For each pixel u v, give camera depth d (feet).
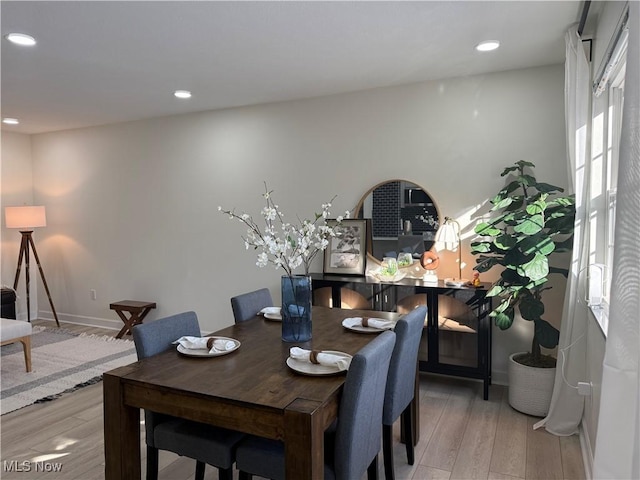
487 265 10.58
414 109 12.79
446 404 10.91
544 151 11.49
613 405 3.87
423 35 9.43
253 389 5.58
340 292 12.53
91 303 18.67
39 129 18.58
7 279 19.24
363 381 5.49
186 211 16.40
